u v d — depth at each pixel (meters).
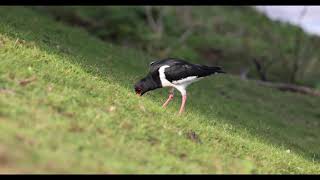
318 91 36.81
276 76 45.72
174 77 14.27
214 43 52.97
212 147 12.02
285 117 27.55
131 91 15.30
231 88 30.06
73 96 11.79
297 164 13.53
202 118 15.95
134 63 26.06
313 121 28.59
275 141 18.23
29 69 12.59
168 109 14.77
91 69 16.58
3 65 12.34
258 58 48.91
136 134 11.03
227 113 21.84
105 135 10.47
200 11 59.44
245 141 14.15
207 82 28.84
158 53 46.28
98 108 11.73
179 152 10.94
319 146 22.50
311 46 49.72
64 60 15.70
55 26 27.75
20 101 10.66
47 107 10.80
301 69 46.44
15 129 9.41
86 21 47.81
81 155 9.40
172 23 54.78
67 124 10.29
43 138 9.47
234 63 48.72
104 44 28.48
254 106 27.62
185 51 48.28
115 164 9.46
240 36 55.53
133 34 48.94
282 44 51.53
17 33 18.44
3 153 8.70
